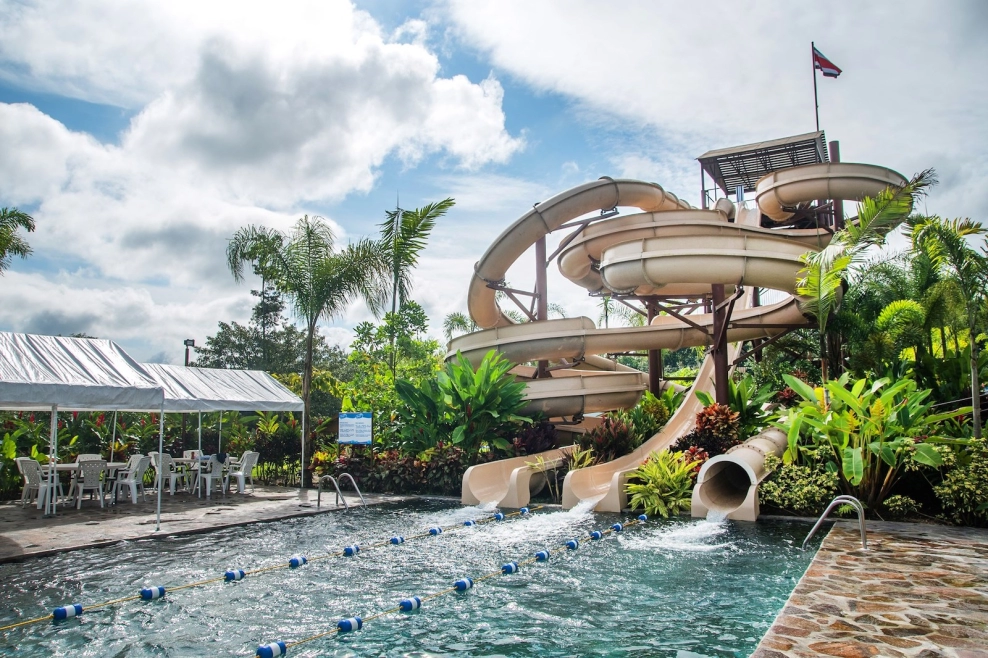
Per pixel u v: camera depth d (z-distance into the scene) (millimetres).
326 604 7703
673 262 17109
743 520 12914
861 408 12656
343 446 20453
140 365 13648
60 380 11516
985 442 12727
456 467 17953
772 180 24000
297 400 18609
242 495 17484
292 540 11570
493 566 9656
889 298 20078
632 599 7793
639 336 21016
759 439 15281
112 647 6250
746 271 16984
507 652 6074
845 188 22953
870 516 12688
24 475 14344
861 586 7633
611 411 20547
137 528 12211
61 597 7895
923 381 17625
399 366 27047
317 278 20344
